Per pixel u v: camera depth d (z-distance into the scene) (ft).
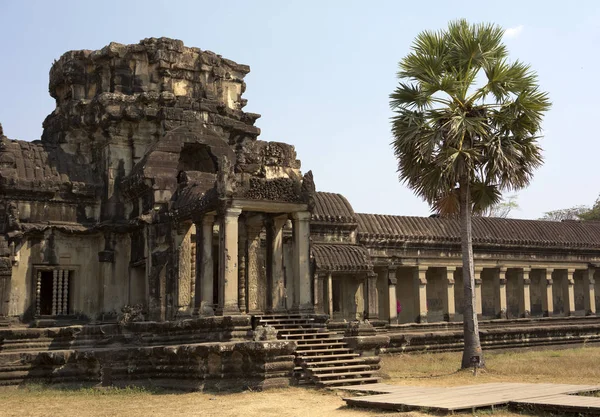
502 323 117.60
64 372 68.74
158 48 88.48
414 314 114.93
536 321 122.42
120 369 67.51
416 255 112.78
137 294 81.71
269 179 70.13
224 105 90.68
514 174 79.15
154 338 70.69
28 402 58.65
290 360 61.57
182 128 82.89
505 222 127.44
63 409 53.88
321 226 101.30
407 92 82.28
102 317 81.30
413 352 101.91
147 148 86.07
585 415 42.04
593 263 132.87
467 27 81.05
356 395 55.47
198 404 53.78
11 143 84.99
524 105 79.46
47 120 93.15
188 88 90.63
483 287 127.65
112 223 82.99
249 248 77.61
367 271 98.12
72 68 89.35
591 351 108.88
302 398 55.31
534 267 126.21
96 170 86.89
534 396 48.47
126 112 84.17
